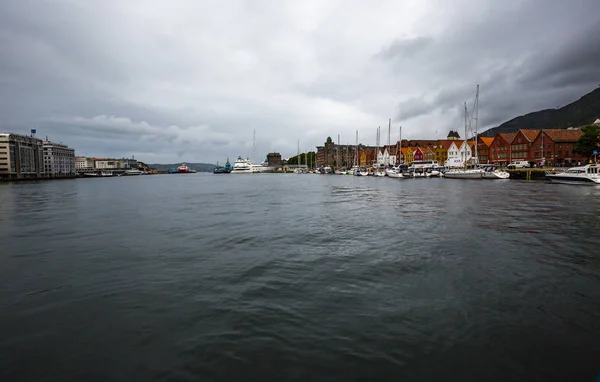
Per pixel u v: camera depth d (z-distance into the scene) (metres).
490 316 8.52
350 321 8.29
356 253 14.58
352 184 77.19
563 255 13.91
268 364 6.61
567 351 7.01
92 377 6.32
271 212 28.83
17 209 33.81
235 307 9.17
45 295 10.24
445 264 12.79
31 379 6.29
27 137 159.62
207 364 6.64
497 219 22.83
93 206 36.22
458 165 122.31
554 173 64.00
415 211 27.48
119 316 8.75
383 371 6.36
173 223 23.48
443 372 6.33
